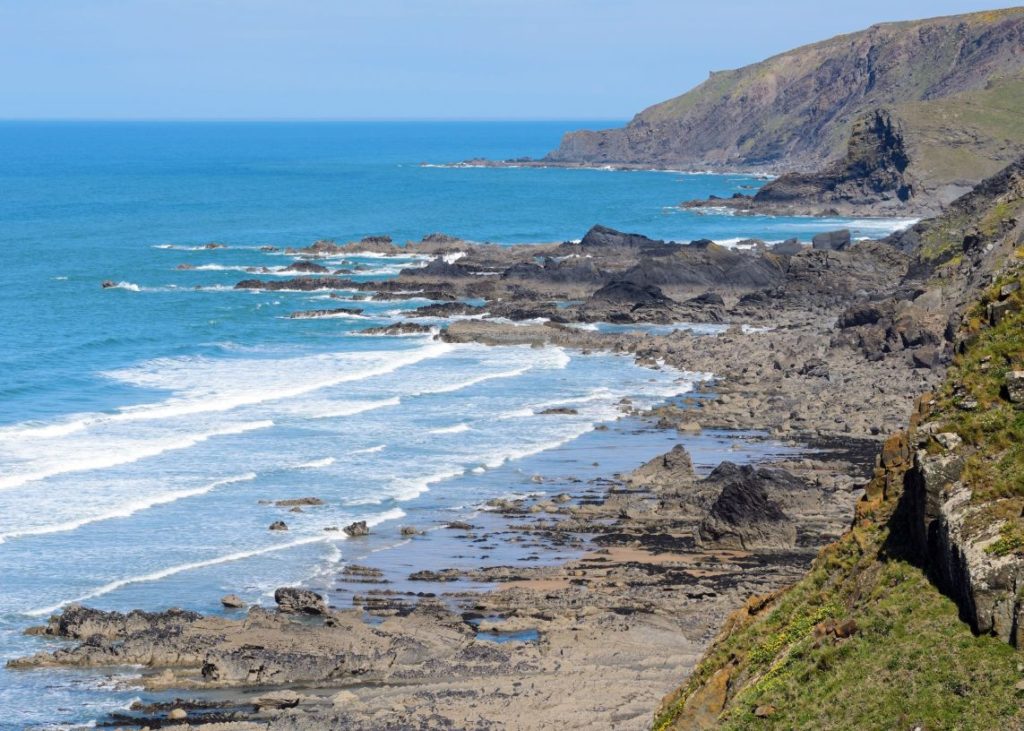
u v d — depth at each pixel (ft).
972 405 99.86
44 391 262.26
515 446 230.89
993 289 113.80
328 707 124.67
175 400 257.96
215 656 133.69
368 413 252.83
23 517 180.55
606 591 157.89
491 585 160.97
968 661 82.89
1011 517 87.76
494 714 121.19
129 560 165.89
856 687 85.81
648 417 256.32
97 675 133.08
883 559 98.78
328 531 180.75
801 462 216.74
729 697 97.09
